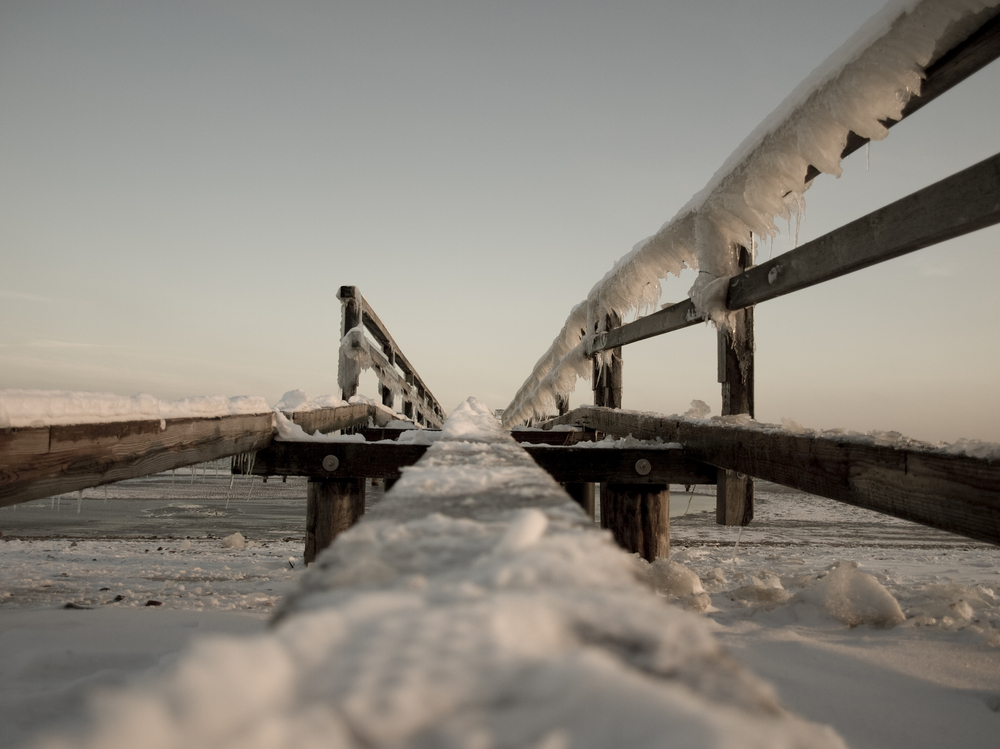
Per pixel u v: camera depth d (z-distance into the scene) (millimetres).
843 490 2492
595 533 642
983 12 1975
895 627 2678
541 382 9828
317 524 4684
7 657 2039
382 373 8953
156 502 17938
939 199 1999
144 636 2389
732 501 3748
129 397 2797
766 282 3268
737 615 2998
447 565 545
